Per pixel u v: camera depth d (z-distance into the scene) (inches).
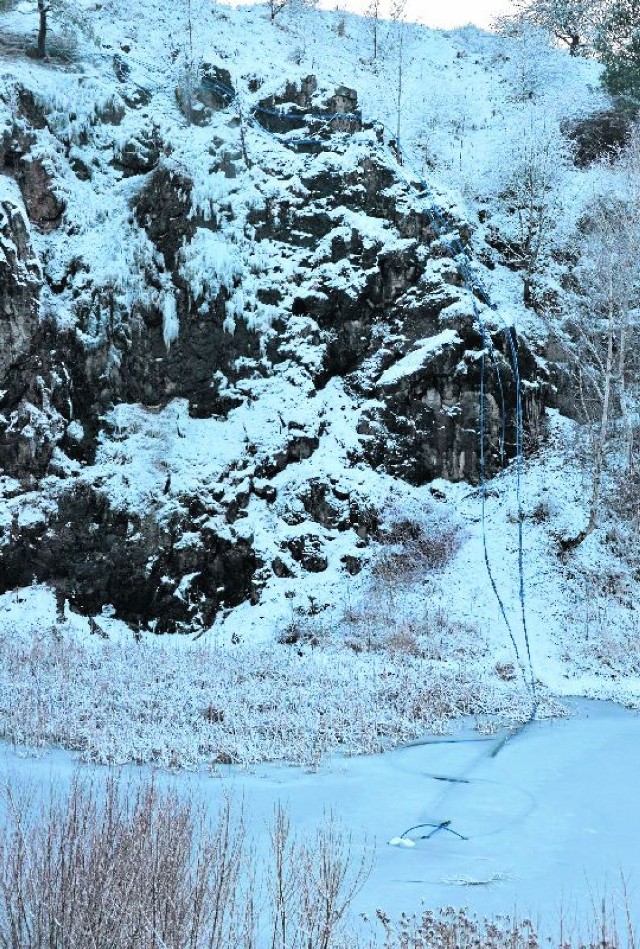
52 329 1092.5
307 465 1150.3
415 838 401.1
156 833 249.0
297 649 958.4
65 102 1232.8
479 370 1234.6
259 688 746.8
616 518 1157.7
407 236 1291.8
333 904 245.9
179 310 1166.3
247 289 1206.3
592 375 1298.0
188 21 1563.7
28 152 1168.2
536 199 1547.7
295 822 417.1
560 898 323.6
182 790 464.1
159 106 1327.5
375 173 1312.7
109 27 1512.1
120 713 653.3
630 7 1945.1
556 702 778.2
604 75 1879.9
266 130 1357.0
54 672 772.6
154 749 566.3
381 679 795.4
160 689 733.9
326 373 1225.4
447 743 624.7
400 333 1253.1
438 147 1727.4
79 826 261.9
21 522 1026.7
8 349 1061.1
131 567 1031.6
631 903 317.1
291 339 1211.2
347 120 1373.0
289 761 567.2
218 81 1371.8
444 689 775.7
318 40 2028.8
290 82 1390.3
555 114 1764.3
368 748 598.9
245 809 438.3
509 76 2052.2
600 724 698.8
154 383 1143.0
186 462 1103.0
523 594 1061.1
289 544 1093.8
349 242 1263.5
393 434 1207.6
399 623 1008.9
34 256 1102.4
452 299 1263.5
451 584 1079.6
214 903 242.7
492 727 672.4
